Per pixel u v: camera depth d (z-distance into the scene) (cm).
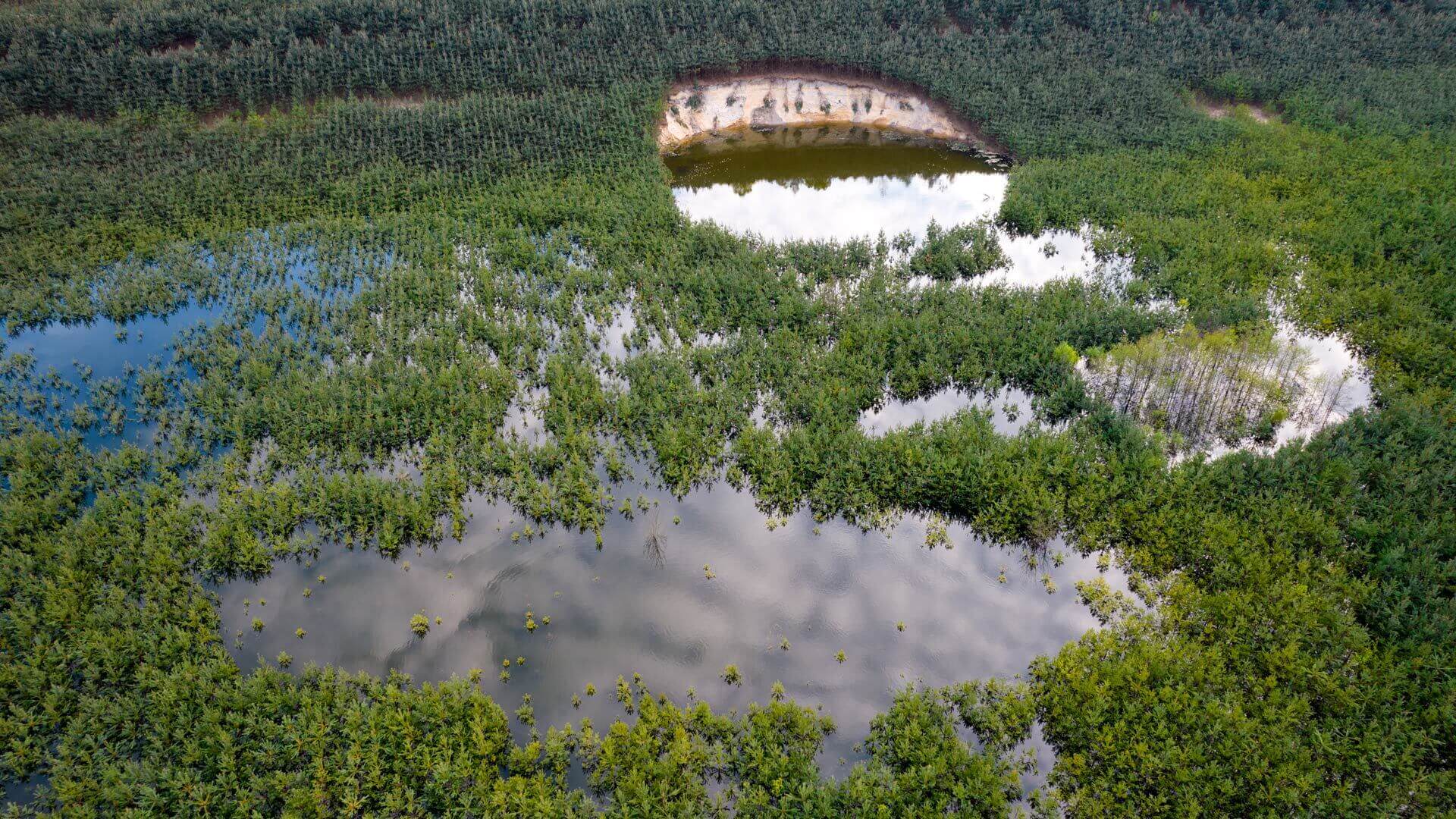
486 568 5259
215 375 6359
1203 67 10525
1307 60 10506
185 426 6022
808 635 4862
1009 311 7038
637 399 6159
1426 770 3912
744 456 5859
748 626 4912
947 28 11350
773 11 11375
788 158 10450
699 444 5916
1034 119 10100
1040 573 5172
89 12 10225
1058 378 6391
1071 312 6931
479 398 6203
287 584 5150
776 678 4631
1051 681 4456
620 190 8938
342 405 6125
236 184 8744
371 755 4097
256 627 4862
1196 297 7162
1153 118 9888
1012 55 10900
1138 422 6088
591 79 10356
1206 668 4350
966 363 6538
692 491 5797
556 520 5578
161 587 4881
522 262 7875
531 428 6181
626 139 9700
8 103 9250
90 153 8881
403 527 5397
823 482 5581
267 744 4131
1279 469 5334
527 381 6500
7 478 5656
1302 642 4434
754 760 4116
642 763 4091
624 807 3884
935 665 4675
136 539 5131
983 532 5412
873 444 5794
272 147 9225
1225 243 7825
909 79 10981
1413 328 6650
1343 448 5528
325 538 5400
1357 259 7612
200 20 10212
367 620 4938
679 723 4300
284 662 4662
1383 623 4509
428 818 3931
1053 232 8594
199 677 4422
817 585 5153
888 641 4816
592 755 4212
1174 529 5106
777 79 11262
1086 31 11106
